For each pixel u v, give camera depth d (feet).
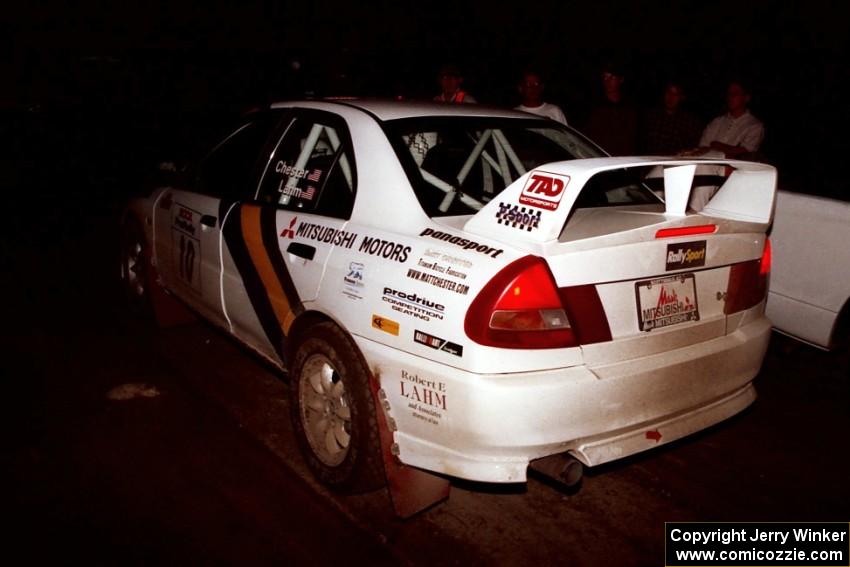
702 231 9.09
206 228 13.07
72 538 9.39
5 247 24.08
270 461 11.30
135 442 11.79
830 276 13.38
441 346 8.24
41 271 21.40
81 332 16.51
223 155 13.70
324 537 9.52
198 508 10.09
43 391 13.53
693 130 20.49
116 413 12.73
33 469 10.96
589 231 8.52
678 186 9.23
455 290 8.21
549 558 9.19
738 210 10.21
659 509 10.27
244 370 14.57
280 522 9.80
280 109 12.59
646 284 8.62
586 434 8.24
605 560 9.18
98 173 33.58
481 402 7.89
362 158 10.27
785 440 12.21
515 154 11.15
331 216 10.34
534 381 7.91
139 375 14.24
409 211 9.34
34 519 9.75
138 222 16.30
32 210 29.35
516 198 8.35
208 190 13.61
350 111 11.02
